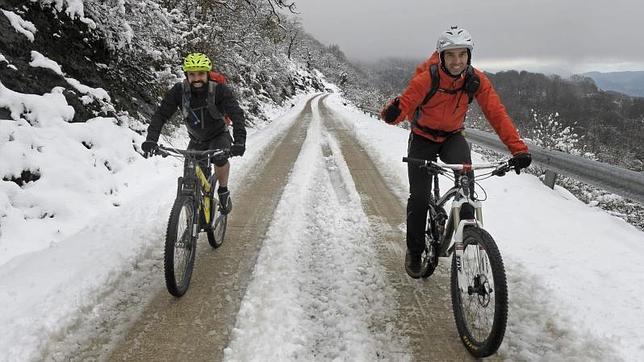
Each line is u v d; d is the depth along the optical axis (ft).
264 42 73.97
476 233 8.71
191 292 11.59
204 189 12.84
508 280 11.99
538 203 18.62
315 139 42.11
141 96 31.81
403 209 19.16
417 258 11.55
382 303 11.09
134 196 20.29
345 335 9.61
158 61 34.68
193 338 9.54
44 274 11.91
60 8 24.45
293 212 18.37
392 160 29.66
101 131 22.79
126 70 31.01
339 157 31.94
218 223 14.19
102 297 11.12
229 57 55.06
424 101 10.31
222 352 9.07
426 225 11.69
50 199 16.60
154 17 33.37
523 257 13.08
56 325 9.55
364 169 27.71
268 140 40.78
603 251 13.46
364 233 16.12
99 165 20.77
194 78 12.13
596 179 18.43
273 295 11.13
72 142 20.25
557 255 13.17
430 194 11.21
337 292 11.58
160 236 15.30
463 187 9.61
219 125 13.53
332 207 19.36
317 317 10.37
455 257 9.46
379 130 50.78
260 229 16.56
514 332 9.78
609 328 9.43
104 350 9.11
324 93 217.77
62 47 24.31
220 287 11.87
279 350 8.93
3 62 19.80
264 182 24.25
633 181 16.07
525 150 9.34
